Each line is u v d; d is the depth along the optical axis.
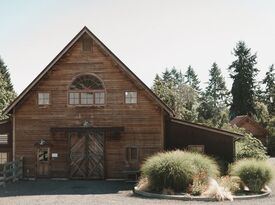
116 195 20.39
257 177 20.81
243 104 69.69
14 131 28.33
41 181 26.75
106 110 27.72
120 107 27.64
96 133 27.70
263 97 81.25
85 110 27.88
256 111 69.56
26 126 28.25
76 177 27.64
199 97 77.31
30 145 28.14
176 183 19.95
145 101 27.48
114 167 27.45
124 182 26.16
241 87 70.06
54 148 27.97
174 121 28.70
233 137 28.11
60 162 27.89
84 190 22.44
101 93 27.88
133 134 27.44
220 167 26.41
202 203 17.64
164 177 20.06
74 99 28.03
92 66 27.91
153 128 27.33
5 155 28.88
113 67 27.80
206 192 19.09
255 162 21.67
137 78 27.30
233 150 28.08
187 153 21.53
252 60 71.50
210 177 20.80
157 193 19.94
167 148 28.56
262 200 18.66
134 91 27.58
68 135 27.86
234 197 18.97
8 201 18.77
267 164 21.66
